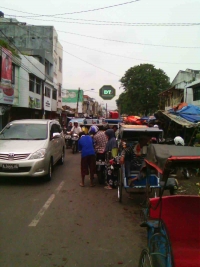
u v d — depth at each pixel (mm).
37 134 9273
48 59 31578
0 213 5707
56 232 4773
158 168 3330
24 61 23078
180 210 3611
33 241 4395
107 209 6129
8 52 19250
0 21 34875
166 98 35156
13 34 33969
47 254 3967
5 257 3863
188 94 25391
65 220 5363
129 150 7023
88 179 9195
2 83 18594
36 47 34000
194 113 15375
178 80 31469
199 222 3598
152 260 2805
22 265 3648
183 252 3373
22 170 7957
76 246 4242
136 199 6969
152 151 3740
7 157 7938
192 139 14148
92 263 3725
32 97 25547
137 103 38062
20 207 6109
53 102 35094
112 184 7969
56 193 7324
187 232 3586
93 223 5246
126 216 5688
